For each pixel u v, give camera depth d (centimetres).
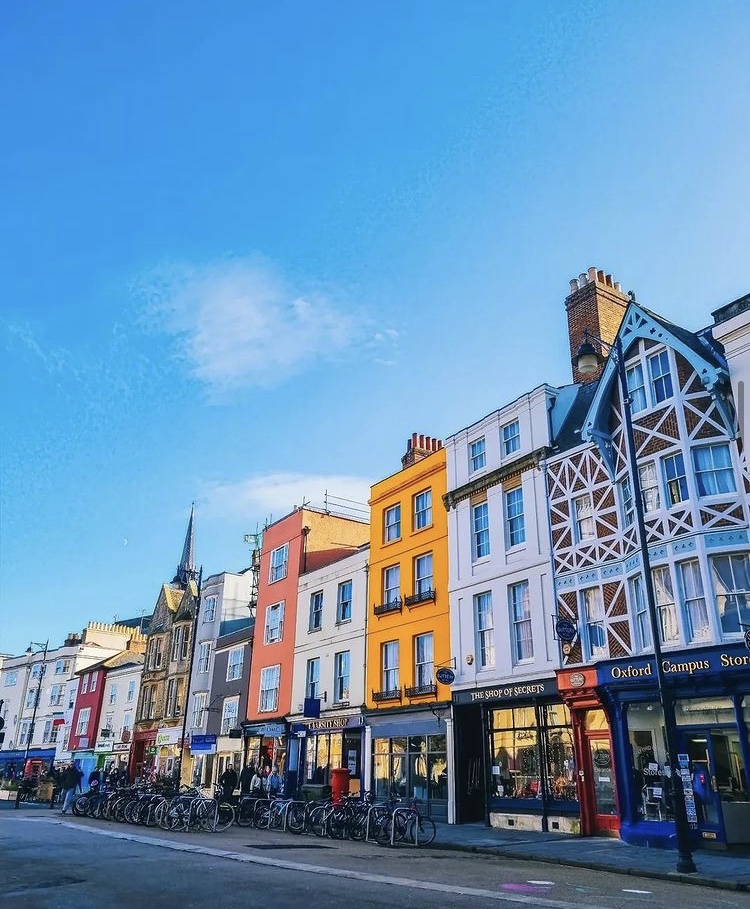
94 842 1567
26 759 6022
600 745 1944
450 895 986
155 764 4488
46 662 6769
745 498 1731
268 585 3806
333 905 885
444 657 2534
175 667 4600
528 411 2442
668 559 1812
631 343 2062
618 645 1931
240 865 1241
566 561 2153
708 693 1681
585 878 1255
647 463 1944
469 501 2602
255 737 3550
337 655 3133
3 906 835
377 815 1795
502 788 2205
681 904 984
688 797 1414
